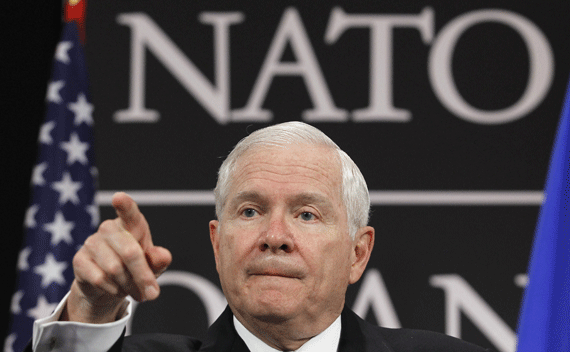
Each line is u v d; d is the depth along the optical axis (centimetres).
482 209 503
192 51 520
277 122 513
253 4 522
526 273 496
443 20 517
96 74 517
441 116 510
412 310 493
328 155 271
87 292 199
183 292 501
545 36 514
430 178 505
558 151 416
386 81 513
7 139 576
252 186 254
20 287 476
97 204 507
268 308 244
